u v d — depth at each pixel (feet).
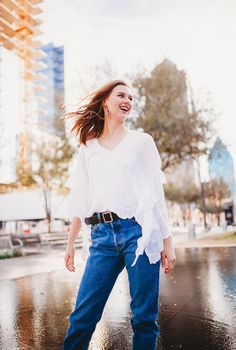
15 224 80.79
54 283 21.26
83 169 6.70
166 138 61.00
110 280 6.05
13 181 75.56
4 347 9.73
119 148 6.28
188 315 12.43
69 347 5.91
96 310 5.96
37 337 10.57
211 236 67.00
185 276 21.31
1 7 120.78
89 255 6.31
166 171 73.82
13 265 31.12
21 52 145.28
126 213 5.97
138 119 61.16
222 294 15.79
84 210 6.62
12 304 15.52
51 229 70.59
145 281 5.69
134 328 5.81
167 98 61.31
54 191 67.41
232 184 175.32
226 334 10.21
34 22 130.21
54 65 289.74
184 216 195.00
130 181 6.05
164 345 9.45
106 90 6.87
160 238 5.94
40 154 68.95
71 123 7.13
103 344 9.66
